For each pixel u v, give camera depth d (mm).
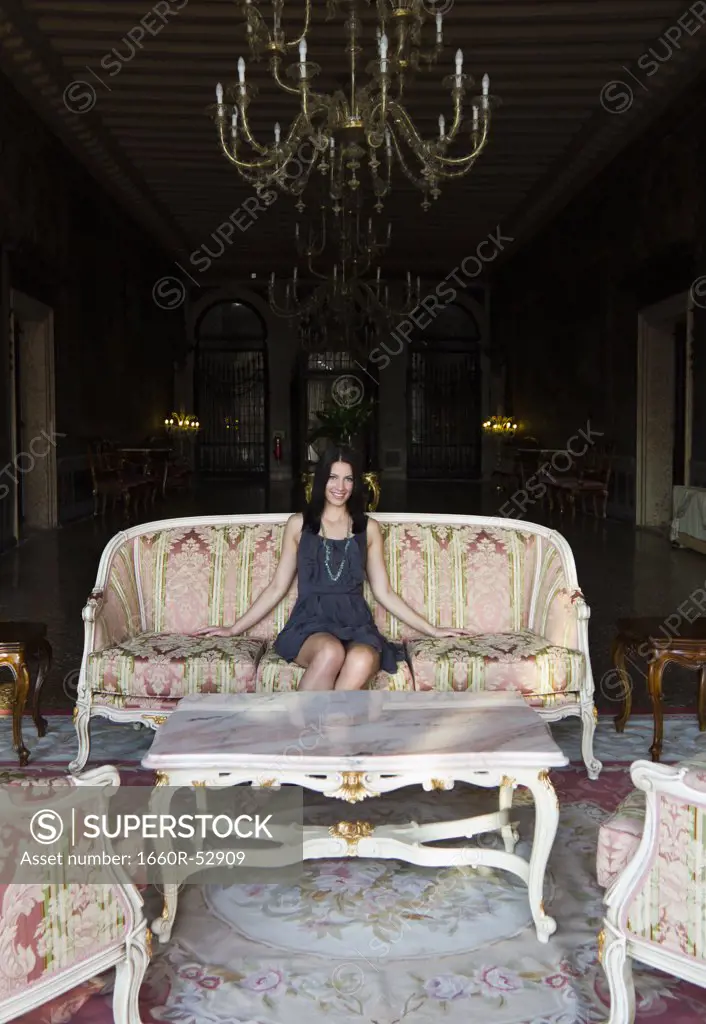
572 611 3777
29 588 7977
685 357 12023
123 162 13539
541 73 10227
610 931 2135
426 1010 2275
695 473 10711
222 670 3611
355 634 3619
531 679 3609
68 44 9570
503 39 9352
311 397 23359
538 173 14328
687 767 2059
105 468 14055
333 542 3859
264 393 23234
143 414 18266
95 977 2457
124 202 15703
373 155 5566
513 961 2490
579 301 15523
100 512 14852
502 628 4168
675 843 2041
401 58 5020
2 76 9773
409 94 10883
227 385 23312
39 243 11484
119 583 4023
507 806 3066
